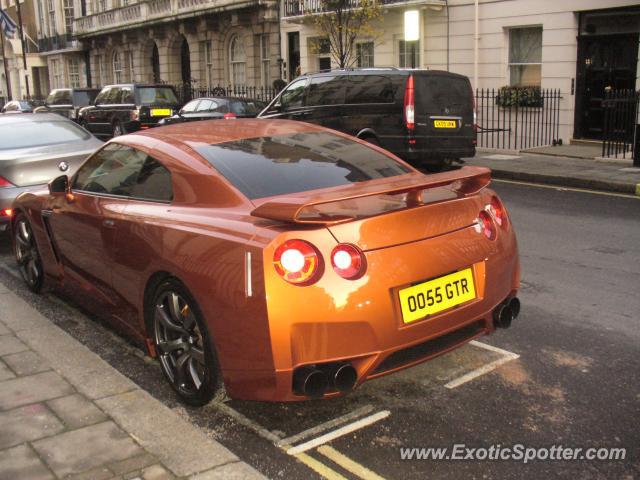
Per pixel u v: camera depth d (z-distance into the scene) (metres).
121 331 4.59
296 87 13.09
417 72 11.35
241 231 3.30
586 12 15.39
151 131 4.70
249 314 3.14
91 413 3.54
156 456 3.14
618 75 15.03
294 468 3.14
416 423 3.52
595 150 14.98
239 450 3.31
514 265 3.95
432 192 3.65
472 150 12.16
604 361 4.24
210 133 4.44
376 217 3.26
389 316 3.22
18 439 3.28
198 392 3.63
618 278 6.00
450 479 3.02
